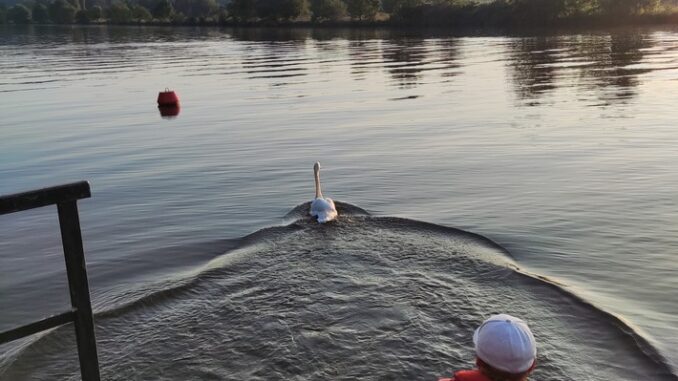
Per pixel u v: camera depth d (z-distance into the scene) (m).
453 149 14.45
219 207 10.50
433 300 6.60
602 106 19.80
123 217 10.11
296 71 34.91
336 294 6.79
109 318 6.49
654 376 5.21
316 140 16.08
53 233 9.45
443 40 57.19
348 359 5.56
